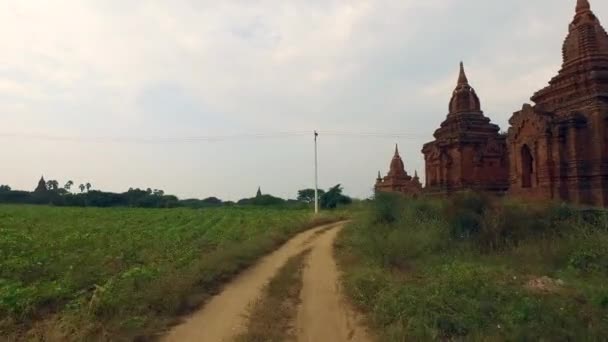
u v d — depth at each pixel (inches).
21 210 1909.4
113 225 1248.2
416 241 695.1
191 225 1337.4
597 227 615.5
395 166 2253.9
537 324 321.1
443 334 315.3
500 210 710.5
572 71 851.4
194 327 367.6
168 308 396.8
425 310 348.5
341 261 698.8
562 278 480.1
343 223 1583.4
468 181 1169.4
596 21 865.5
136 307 377.1
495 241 657.6
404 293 402.3
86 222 1317.7
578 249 553.9
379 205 1063.0
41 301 399.5
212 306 435.5
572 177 808.3
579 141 811.4
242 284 543.5
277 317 388.5
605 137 783.1
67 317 342.0
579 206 727.1
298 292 493.4
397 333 315.9
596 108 786.2
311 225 1477.6
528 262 559.5
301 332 353.7
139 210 2388.0
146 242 831.1
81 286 464.8
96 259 609.9
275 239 981.2
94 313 350.3
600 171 771.4
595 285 439.8
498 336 303.7
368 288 452.8
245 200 4092.0
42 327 335.6
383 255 633.0
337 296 470.3
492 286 420.5
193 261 627.2
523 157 922.7
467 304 365.4
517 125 932.0
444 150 1227.2
